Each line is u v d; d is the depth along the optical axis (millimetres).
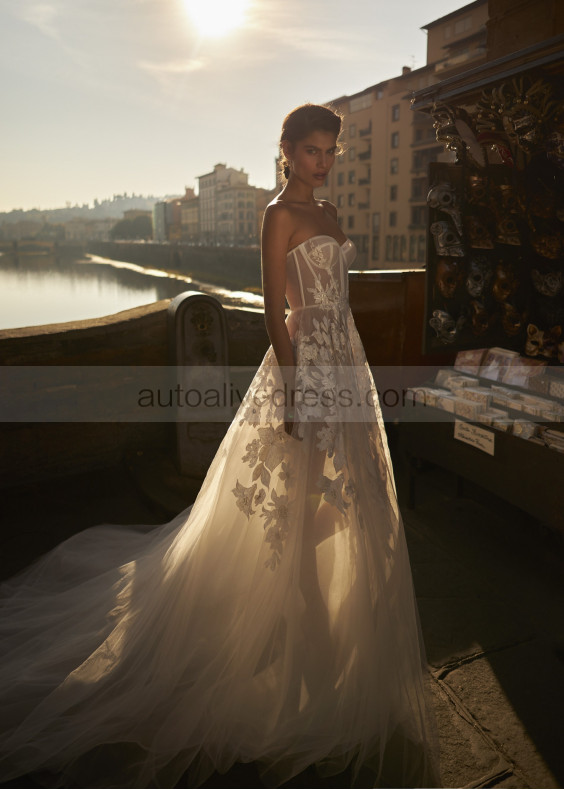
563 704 1779
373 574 1606
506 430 2365
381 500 1713
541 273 2715
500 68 2410
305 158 1609
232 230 106625
